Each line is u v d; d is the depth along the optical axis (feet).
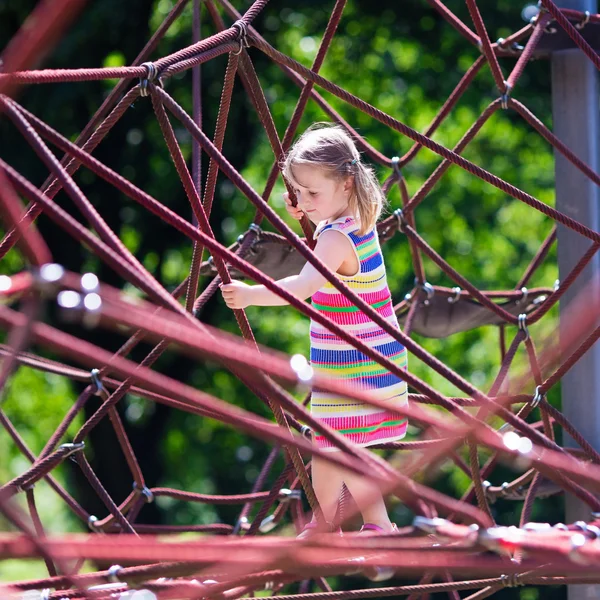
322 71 124.36
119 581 24.94
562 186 48.85
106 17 93.91
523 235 140.36
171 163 109.29
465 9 104.94
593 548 20.85
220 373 136.36
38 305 19.47
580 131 48.39
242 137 112.16
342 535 23.00
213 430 149.69
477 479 35.55
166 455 148.56
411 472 29.30
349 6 112.16
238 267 23.62
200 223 30.25
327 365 34.24
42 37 18.31
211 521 147.43
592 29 47.01
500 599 122.93
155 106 29.14
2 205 19.71
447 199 134.72
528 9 48.21
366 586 125.18
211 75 102.12
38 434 155.53
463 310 52.90
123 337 106.11
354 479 33.47
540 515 121.19
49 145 94.53
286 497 49.57
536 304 53.11
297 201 36.24
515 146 136.26
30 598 24.38
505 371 42.14
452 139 129.80
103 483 112.16
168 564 24.62
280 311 144.46
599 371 47.26
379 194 35.22
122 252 22.16
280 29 114.21
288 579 26.53
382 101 125.80
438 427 22.30
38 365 43.60
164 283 125.70
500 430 34.55
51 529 150.30
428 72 118.42
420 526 21.98
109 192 107.96
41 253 20.02
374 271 34.63
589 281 47.83
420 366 137.39
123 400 115.75
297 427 43.14
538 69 113.91
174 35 107.45
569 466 22.57
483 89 118.83
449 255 138.31
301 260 45.11
